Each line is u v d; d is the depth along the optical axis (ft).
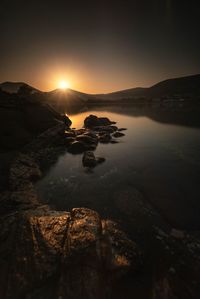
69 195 35.58
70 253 16.80
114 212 29.81
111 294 14.94
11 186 35.81
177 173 44.09
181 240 23.39
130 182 40.27
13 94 92.68
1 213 27.61
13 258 16.88
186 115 155.63
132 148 67.62
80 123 142.10
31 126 78.18
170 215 28.43
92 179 42.63
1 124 65.05
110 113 217.36
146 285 17.01
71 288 14.16
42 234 19.79
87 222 21.42
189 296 15.53
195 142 72.18
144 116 168.14
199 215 28.27
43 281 14.90
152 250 21.95
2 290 14.39
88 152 56.80
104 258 17.31
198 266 19.39
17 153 56.59
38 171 45.65
